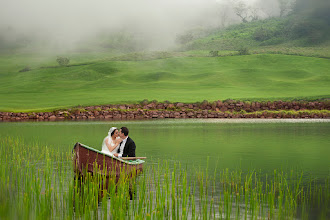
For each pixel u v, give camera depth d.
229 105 58.53
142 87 87.81
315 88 78.62
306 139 24.89
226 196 8.88
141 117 54.22
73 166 12.05
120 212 7.84
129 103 60.84
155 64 132.50
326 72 108.38
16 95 78.69
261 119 48.81
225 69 116.88
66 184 11.77
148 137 26.56
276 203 9.93
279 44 199.62
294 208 9.40
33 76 128.38
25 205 8.53
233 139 25.12
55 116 51.75
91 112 54.22
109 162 12.45
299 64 119.06
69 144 21.95
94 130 32.19
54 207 9.41
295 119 48.28
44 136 26.84
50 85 103.31
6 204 9.05
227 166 15.23
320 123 40.44
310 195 10.57
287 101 59.22
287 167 14.97
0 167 12.71
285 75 103.38
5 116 50.25
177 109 57.78
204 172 13.92
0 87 105.31
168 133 29.59
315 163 15.86
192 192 10.92
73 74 123.06
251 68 114.38
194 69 122.19
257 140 24.44
